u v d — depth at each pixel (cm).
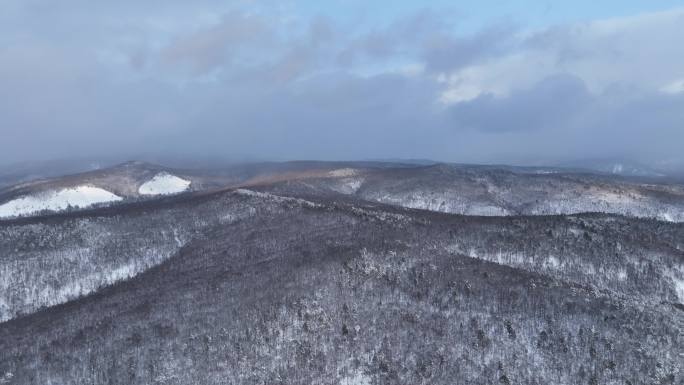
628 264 19712
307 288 16725
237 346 14950
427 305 16100
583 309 16250
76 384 14225
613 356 14838
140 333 15812
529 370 14388
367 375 14138
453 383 13912
